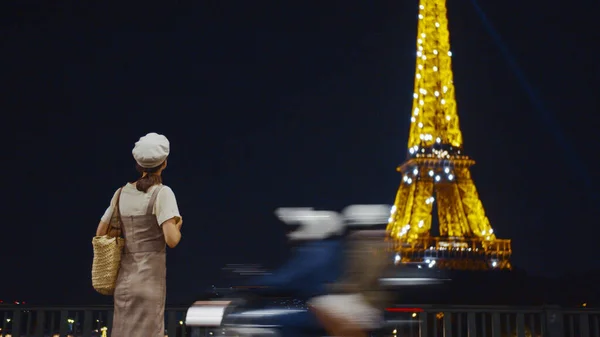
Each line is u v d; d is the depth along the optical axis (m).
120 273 7.96
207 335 12.37
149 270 7.92
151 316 7.83
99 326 12.88
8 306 12.84
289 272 10.98
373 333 9.80
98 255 7.97
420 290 12.77
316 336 9.77
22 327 12.94
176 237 7.99
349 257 10.30
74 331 12.76
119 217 8.15
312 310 9.94
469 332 12.63
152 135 8.38
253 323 10.18
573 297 72.50
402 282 12.57
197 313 10.54
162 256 8.06
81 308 12.84
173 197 8.17
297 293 10.61
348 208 10.96
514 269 69.69
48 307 12.84
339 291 9.95
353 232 10.68
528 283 68.31
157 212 8.03
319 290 10.21
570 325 13.05
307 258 10.91
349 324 9.70
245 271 12.15
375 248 10.39
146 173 8.36
